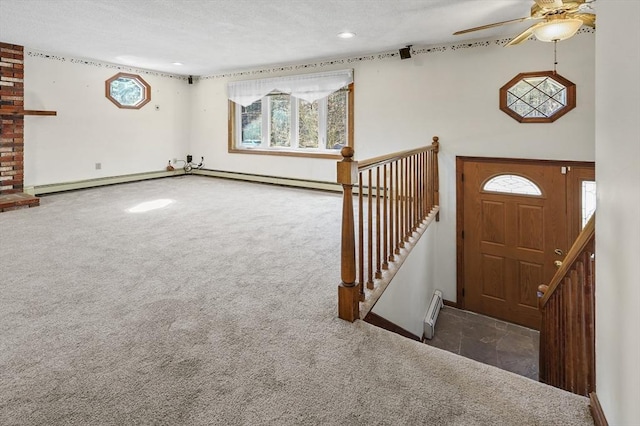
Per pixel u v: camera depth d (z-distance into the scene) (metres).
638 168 1.00
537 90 4.27
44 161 5.73
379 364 1.73
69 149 6.01
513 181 4.51
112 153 6.59
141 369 1.67
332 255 3.25
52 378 1.60
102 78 6.31
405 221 3.51
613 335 1.22
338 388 1.57
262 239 3.71
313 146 6.32
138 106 6.88
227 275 2.79
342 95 5.85
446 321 4.76
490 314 4.80
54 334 1.95
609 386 1.25
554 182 4.26
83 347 1.84
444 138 4.88
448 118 4.84
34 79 5.47
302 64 6.08
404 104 5.17
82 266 2.93
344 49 5.13
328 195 5.94
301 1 3.35
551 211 4.31
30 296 2.39
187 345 1.87
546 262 4.40
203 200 5.55
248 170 7.10
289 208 5.07
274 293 2.48
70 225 4.14
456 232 4.90
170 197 5.74
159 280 2.68
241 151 7.11
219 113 7.34
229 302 2.35
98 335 1.95
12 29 4.32
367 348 1.85
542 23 2.75
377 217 2.57
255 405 1.47
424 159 4.28
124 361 1.73
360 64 5.52
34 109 5.52
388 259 2.99
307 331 2.01
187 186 6.68
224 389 1.55
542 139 4.27
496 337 4.45
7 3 3.48
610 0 1.24
